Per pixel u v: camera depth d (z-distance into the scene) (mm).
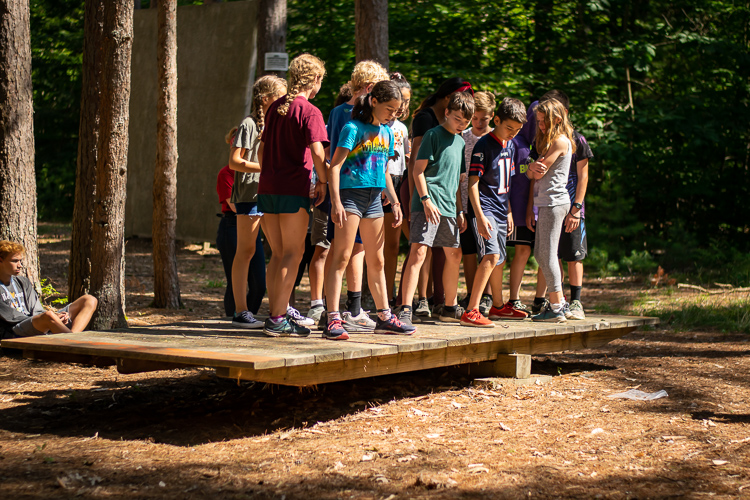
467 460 3885
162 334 5191
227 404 5137
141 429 4461
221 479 3541
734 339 8133
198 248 18047
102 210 6781
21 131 7039
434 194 5434
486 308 6742
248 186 5758
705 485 3518
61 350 4582
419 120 5938
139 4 18062
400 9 17188
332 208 4750
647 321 6844
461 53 17578
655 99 18312
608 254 15312
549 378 6020
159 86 9227
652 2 18109
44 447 4004
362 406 5117
